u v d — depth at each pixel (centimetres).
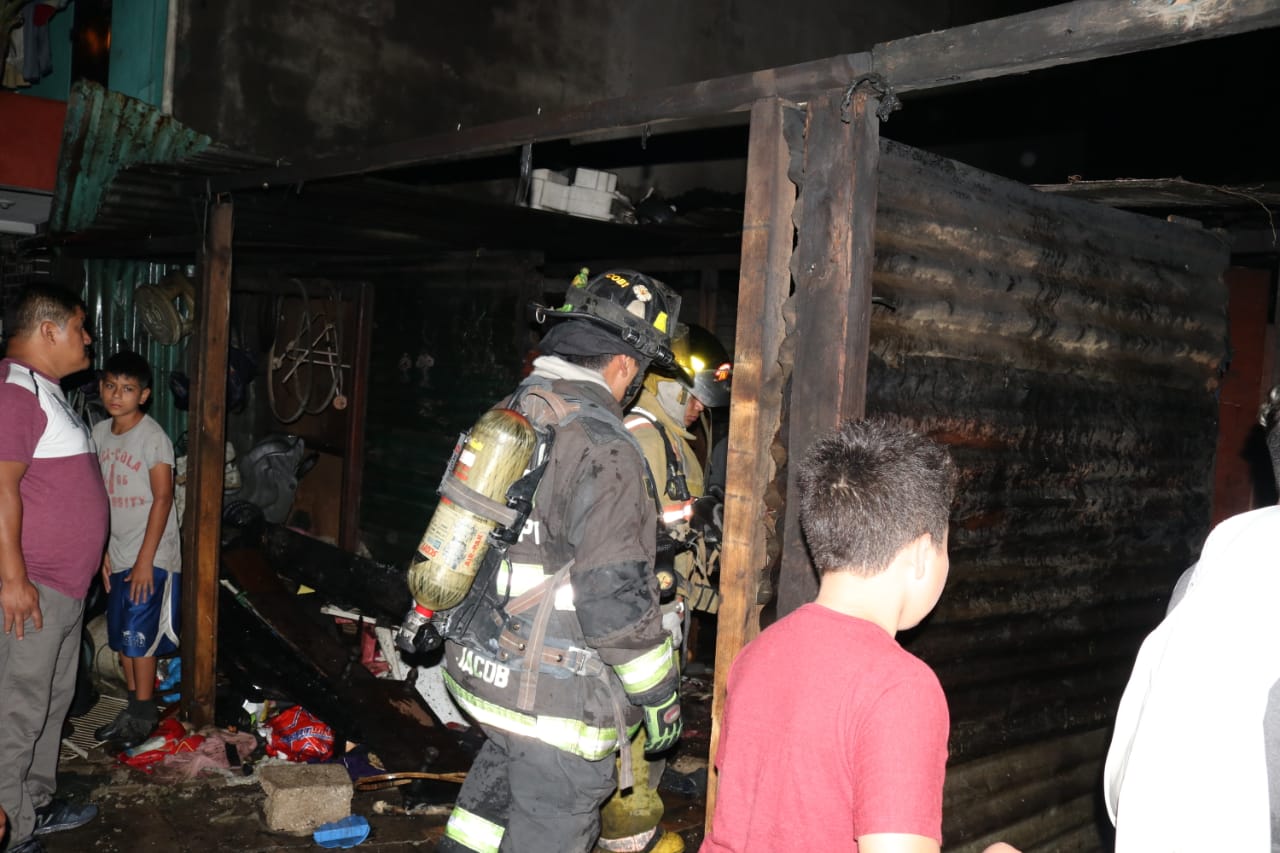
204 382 475
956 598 265
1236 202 327
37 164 676
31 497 349
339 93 722
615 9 880
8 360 359
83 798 408
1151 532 327
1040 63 191
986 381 266
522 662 242
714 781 240
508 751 248
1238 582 139
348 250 659
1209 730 134
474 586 248
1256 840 130
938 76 202
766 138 229
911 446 151
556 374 262
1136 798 140
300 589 596
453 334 660
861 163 215
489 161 684
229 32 669
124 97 415
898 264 238
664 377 359
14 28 751
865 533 145
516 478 237
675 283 830
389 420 714
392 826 396
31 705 348
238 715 488
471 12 789
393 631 518
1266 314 506
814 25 1035
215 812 402
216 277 472
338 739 457
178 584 506
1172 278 329
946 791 267
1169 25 170
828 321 219
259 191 452
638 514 238
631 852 345
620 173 864
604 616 227
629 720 252
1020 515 280
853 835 133
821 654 142
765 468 231
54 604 354
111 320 774
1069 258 288
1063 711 301
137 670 481
